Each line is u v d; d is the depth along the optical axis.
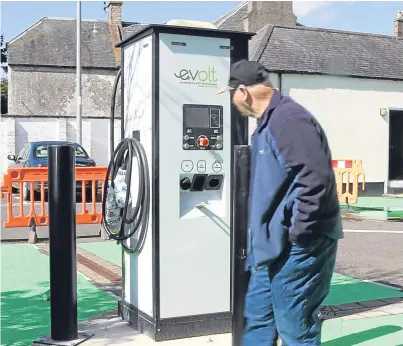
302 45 20.48
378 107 19.95
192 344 4.40
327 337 4.75
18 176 9.56
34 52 28.83
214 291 4.61
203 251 4.56
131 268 4.89
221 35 4.53
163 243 4.43
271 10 24.27
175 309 4.49
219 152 4.59
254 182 3.23
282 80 18.86
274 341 3.52
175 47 4.40
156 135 4.38
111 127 5.28
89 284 6.61
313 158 2.94
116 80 5.27
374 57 20.78
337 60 19.75
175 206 4.47
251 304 3.54
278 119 3.08
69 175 4.41
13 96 28.41
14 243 9.49
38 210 13.35
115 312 5.38
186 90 4.46
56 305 4.48
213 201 4.66
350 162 14.30
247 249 3.79
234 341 3.85
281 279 3.17
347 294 6.24
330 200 3.05
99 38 30.30
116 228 4.95
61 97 28.83
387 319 5.26
